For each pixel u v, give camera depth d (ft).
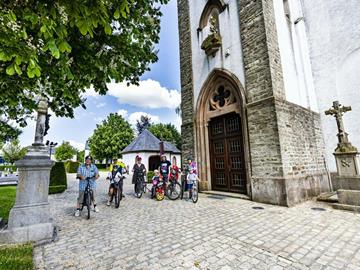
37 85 10.20
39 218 12.88
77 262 9.70
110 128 131.95
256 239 11.96
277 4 26.66
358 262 9.15
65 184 39.93
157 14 16.81
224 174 29.09
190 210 19.86
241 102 26.04
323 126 27.68
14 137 25.70
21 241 11.93
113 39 11.80
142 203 24.41
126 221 16.66
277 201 20.59
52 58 8.86
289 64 25.68
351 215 16.34
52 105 14.89
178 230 13.97
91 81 13.07
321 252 10.14
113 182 23.16
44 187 13.47
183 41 37.50
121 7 7.59
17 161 12.80
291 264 9.06
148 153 83.20
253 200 22.91
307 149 24.34
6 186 46.96
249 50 25.22
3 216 17.88
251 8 25.48
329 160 26.84
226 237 12.39
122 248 11.22
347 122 25.35
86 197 18.35
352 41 25.84
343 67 26.35
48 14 6.60
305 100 26.66
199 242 11.73
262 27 23.99
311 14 29.86
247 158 24.27
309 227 13.80
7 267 8.72
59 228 15.02
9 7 6.33
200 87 32.83
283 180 20.31
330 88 27.30
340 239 11.66
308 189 22.71
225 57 28.91
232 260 9.52
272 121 21.88
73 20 6.97
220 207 20.65
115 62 12.39
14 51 5.97
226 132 29.40
